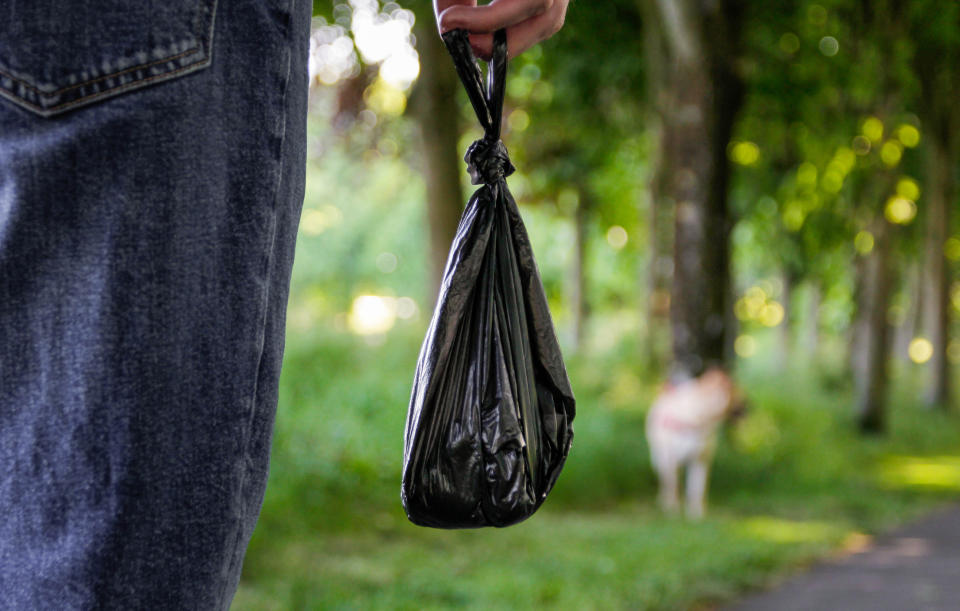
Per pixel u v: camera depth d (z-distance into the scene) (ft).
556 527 31.19
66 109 2.84
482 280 4.05
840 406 77.46
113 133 2.85
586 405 49.96
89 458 2.81
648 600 20.81
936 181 86.53
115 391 2.82
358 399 37.78
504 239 4.11
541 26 4.09
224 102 3.01
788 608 21.58
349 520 27.89
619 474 41.50
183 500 2.88
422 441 3.86
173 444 2.88
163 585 2.85
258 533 24.38
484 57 4.09
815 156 71.05
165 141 2.90
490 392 3.94
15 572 2.79
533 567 24.00
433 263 50.08
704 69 47.70
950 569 27.12
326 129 59.52
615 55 58.44
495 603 19.92
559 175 73.77
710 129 47.93
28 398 2.83
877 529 35.09
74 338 2.83
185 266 2.91
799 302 143.02
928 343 94.17
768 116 66.03
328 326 48.67
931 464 62.18
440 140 49.67
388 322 53.47
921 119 82.74
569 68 59.31
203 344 2.93
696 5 47.26
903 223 94.32
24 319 2.82
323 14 48.49
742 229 99.25
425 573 22.71
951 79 80.48
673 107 49.11
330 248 150.41
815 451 52.42
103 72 2.86
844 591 23.68
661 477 42.86
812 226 84.17
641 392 56.80
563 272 138.10
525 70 62.64
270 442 3.14
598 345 84.43
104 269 2.84
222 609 3.01
